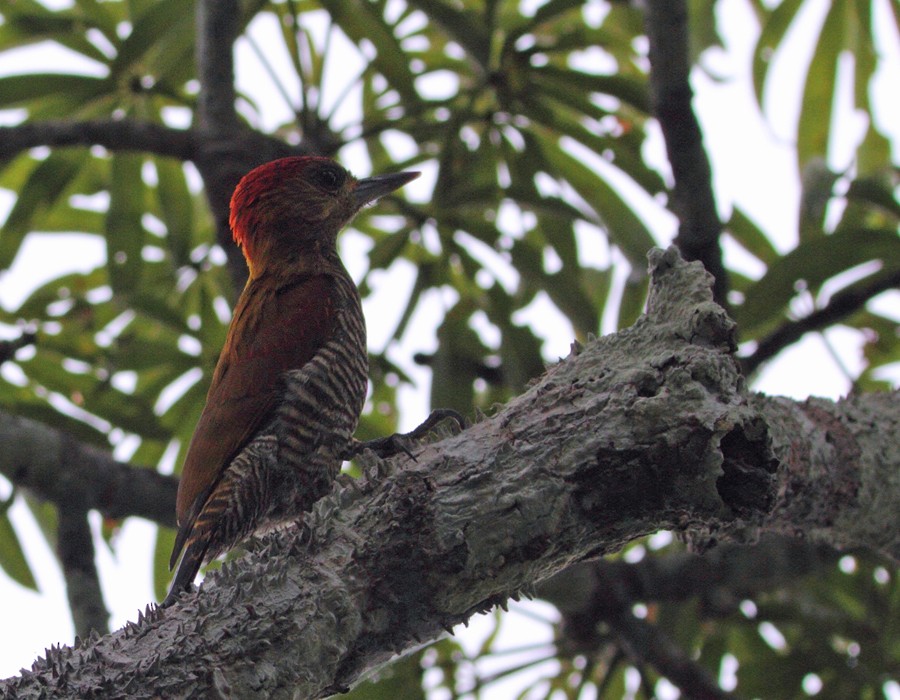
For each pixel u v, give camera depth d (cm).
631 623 1152
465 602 575
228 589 539
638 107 1127
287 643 527
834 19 1218
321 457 839
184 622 525
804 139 1244
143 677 499
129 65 1138
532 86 1128
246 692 511
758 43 1220
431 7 1095
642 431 589
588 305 1141
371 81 1252
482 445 599
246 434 816
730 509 595
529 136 1145
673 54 998
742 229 1211
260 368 832
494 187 1130
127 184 1173
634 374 608
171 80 1174
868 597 1216
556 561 602
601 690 1175
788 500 738
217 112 1095
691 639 1266
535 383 646
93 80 1159
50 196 1192
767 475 589
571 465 589
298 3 1217
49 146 1055
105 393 1180
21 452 1045
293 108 1102
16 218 1190
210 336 1209
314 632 534
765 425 589
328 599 543
